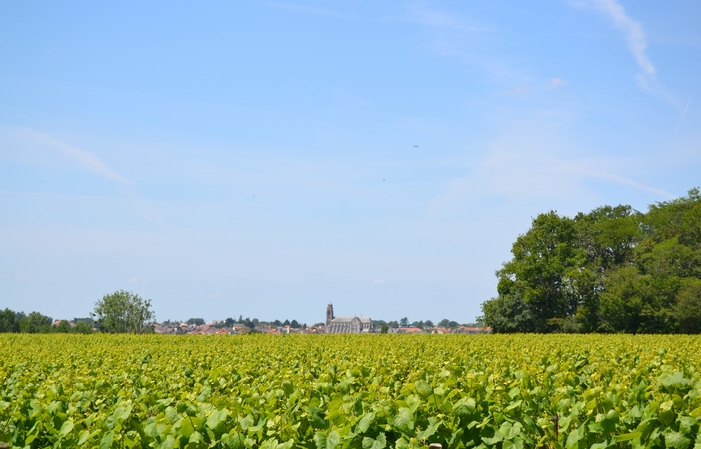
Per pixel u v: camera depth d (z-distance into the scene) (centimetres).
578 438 795
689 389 911
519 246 7988
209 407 962
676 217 8069
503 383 1134
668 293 7044
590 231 8156
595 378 1225
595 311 7581
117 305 9388
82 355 2522
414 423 831
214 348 3019
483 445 819
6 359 2352
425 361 1925
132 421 860
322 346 3203
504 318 7650
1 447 878
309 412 883
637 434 764
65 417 924
